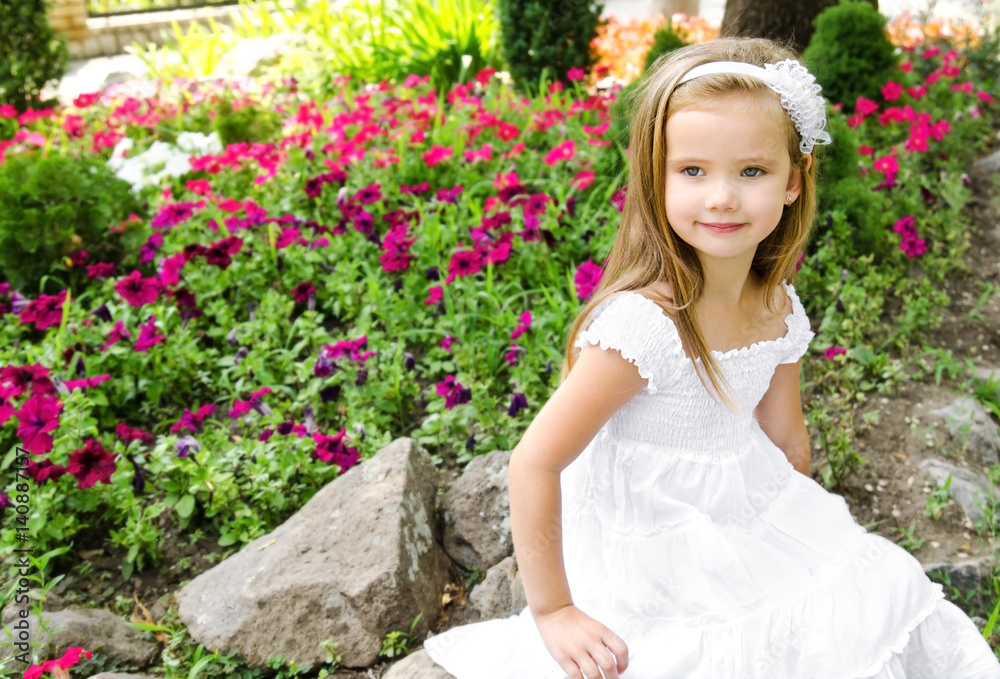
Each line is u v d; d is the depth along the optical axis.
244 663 2.09
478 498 2.43
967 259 4.13
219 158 4.49
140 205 4.07
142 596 2.36
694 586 1.61
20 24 6.38
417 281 3.63
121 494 2.51
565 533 1.78
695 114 1.46
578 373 1.55
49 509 2.44
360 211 3.93
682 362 1.56
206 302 3.58
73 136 5.49
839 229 3.73
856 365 3.23
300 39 7.32
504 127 4.67
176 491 2.55
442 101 5.57
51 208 3.72
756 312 1.76
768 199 1.48
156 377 3.11
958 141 4.96
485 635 1.83
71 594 2.33
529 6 6.04
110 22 9.42
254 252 3.83
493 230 3.77
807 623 1.56
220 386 3.17
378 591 2.09
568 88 6.16
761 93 1.46
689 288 1.57
